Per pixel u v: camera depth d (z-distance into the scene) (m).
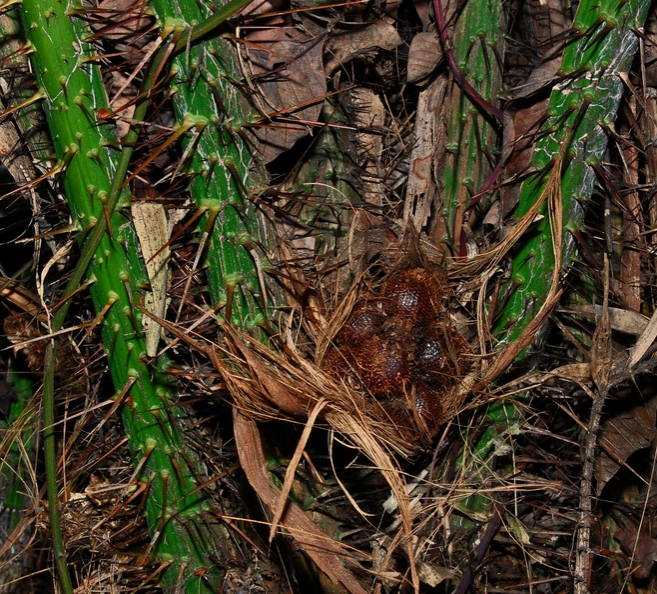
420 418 0.95
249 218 0.94
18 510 1.21
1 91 1.03
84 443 1.10
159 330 0.95
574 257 0.98
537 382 1.00
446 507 1.01
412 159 1.04
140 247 0.94
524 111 0.97
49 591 1.21
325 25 0.99
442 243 1.05
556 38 0.95
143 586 1.08
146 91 0.89
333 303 1.00
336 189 1.02
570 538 1.08
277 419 0.95
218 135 0.91
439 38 1.00
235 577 1.06
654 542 1.07
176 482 1.02
